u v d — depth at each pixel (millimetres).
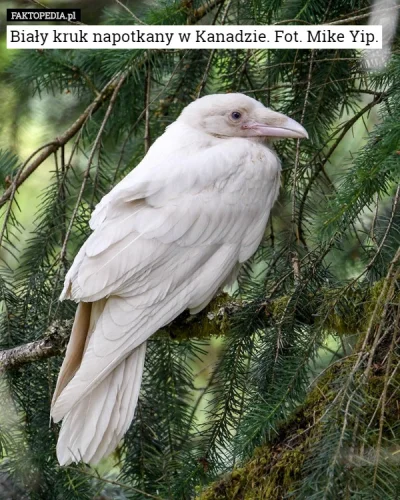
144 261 8398
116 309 8242
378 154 7387
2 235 9133
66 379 8047
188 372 9164
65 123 12531
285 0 9188
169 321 8414
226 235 8945
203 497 7461
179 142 9344
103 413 7949
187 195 8805
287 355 7574
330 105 9438
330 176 11445
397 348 6898
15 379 8742
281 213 10648
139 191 8633
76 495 8500
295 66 9570
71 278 8203
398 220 8414
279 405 7102
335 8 9367
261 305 8047
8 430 8617
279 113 9383
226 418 7965
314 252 8094
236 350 8062
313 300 7738
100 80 10938
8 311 8977
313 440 6844
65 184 9641
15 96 12336
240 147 9297
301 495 6223
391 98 8352
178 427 8953
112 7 12008
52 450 8695
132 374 8133
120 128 10930
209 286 8680
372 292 7480
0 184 10172
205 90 10469
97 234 8422
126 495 8969
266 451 7277
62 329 8422
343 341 8289
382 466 6141
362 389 6457
